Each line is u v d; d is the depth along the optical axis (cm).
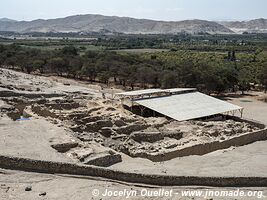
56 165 2630
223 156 3797
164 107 5291
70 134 3531
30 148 2977
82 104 5488
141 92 5844
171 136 4084
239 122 5244
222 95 8688
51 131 3559
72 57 11688
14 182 2433
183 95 5944
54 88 7662
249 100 8100
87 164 2781
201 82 8262
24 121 3866
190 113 5162
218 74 8369
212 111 5350
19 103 5041
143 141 3825
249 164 3519
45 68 11462
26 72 11438
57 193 2328
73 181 2525
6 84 6631
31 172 2592
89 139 3566
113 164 3061
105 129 3956
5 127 3544
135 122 4409
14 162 2612
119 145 3588
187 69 8425
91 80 10419
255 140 4672
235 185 2736
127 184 2572
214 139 4150
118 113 4912
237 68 10831
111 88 9031
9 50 12750
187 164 3384
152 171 2809
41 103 5191
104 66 10200
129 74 9369
